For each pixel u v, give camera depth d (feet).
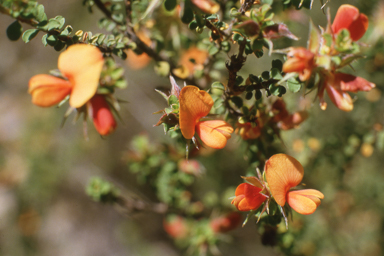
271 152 0.59
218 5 0.60
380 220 1.05
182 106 0.50
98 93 0.56
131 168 0.79
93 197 0.72
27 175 1.57
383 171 1.04
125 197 0.75
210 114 0.55
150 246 1.75
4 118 1.76
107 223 1.84
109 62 0.57
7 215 1.67
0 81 1.78
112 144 1.64
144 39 0.68
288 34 0.51
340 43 0.51
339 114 0.96
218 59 0.64
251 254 1.43
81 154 1.58
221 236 0.73
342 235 1.02
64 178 1.60
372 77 0.84
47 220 1.76
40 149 1.53
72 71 0.51
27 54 1.76
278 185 0.52
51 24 0.53
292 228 0.71
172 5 0.54
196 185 1.18
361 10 0.80
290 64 0.50
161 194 0.79
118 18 0.61
